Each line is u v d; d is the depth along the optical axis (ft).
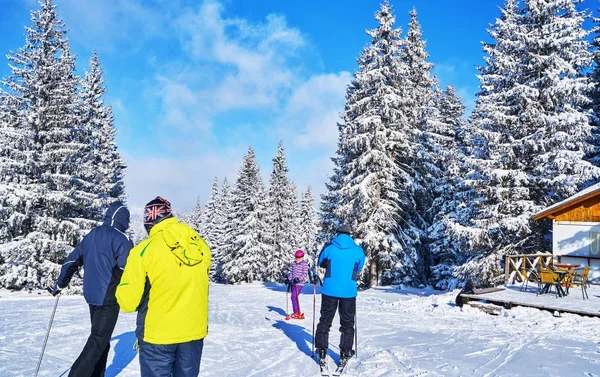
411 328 29.91
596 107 81.35
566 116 58.54
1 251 65.36
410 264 76.69
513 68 64.28
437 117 102.32
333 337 26.50
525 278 52.24
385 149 74.90
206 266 10.92
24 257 66.90
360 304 46.60
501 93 64.23
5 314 34.30
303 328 29.58
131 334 25.91
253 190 141.08
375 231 73.15
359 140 72.84
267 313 38.27
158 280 10.13
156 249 10.21
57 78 73.05
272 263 142.41
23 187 68.03
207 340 24.95
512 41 65.10
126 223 15.57
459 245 67.41
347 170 79.10
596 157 75.25
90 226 75.20
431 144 89.56
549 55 61.36
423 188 81.15
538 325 31.01
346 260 19.17
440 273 85.97
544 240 62.75
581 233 55.21
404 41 91.66
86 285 14.28
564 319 32.42
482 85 69.51
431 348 23.36
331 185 93.91
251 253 135.33
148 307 10.27
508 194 61.21
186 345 10.31
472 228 62.44
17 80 70.90
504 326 30.91
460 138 103.60
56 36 73.26
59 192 69.87
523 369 19.33
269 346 23.54
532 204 59.77
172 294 10.13
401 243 77.30
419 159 82.33
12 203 64.44
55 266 67.36
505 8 75.82
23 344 22.70
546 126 60.44
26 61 71.26
